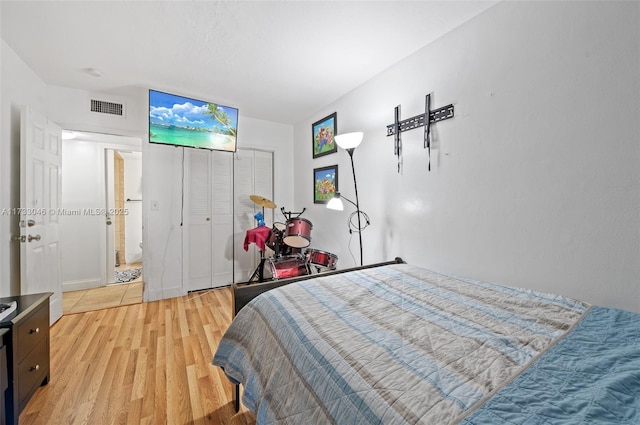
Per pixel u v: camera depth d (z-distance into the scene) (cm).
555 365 73
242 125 364
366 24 176
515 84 150
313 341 92
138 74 242
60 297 258
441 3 158
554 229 137
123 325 245
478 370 73
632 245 114
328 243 317
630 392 62
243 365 123
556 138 135
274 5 158
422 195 204
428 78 198
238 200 373
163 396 154
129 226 502
